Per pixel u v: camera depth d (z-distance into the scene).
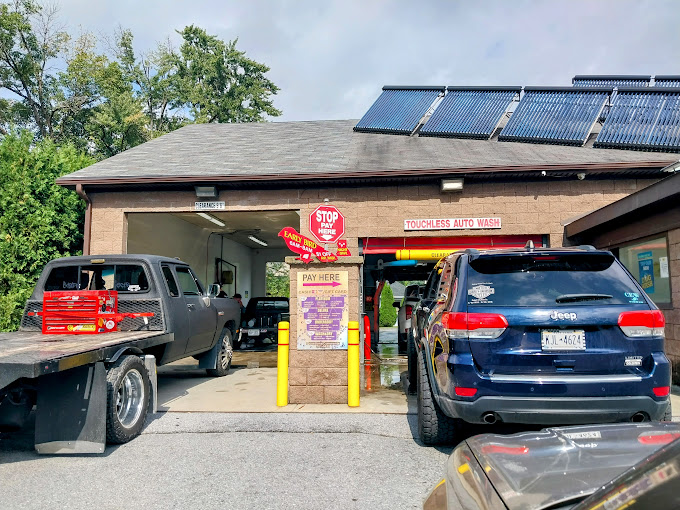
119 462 4.18
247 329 13.16
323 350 6.19
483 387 3.75
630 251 8.62
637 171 9.65
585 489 1.56
